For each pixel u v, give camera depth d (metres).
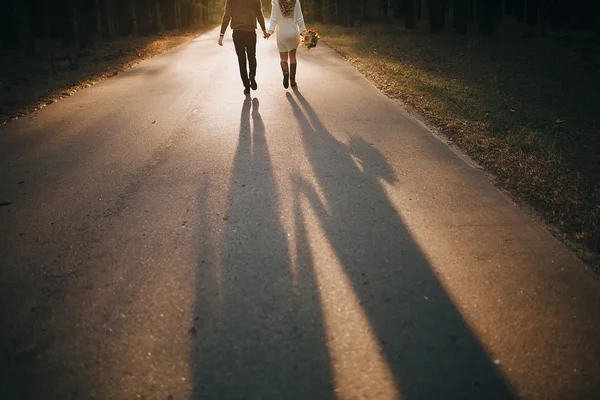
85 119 6.97
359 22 33.47
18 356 2.16
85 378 2.01
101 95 8.92
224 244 3.10
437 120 6.25
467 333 2.20
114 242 3.20
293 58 8.51
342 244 3.06
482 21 22.48
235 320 2.34
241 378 1.97
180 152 5.16
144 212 3.66
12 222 3.60
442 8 24.59
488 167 4.47
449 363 2.02
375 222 3.36
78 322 2.38
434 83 9.38
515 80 10.80
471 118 6.55
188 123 6.44
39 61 16.89
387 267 2.77
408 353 2.08
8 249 3.18
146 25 30.39
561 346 2.10
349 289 2.56
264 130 5.91
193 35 31.53
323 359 2.06
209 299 2.52
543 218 3.39
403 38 21.98
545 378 1.93
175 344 2.19
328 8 37.97
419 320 2.30
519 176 4.22
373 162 4.64
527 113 7.24
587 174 4.36
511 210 3.53
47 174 4.66
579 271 2.70
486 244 3.02
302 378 1.96
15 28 21.69
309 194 3.88
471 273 2.69
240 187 4.08
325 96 7.96
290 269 2.77
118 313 2.43
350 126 6.01
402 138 5.45
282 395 1.88
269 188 4.03
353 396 1.86
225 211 3.61
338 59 13.45
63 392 1.94
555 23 23.52
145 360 2.09
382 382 1.93
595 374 1.94
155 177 4.43
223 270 2.79
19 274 2.86
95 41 25.73
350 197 3.80
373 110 6.90
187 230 3.32
